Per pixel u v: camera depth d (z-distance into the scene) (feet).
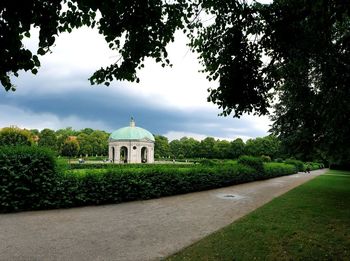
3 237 24.35
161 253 20.93
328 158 60.29
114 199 42.24
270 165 111.34
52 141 268.21
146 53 19.27
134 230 27.35
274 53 23.98
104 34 17.26
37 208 36.06
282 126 54.39
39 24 13.87
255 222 30.66
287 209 38.83
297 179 103.35
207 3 21.84
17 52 12.93
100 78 19.29
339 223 30.71
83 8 15.65
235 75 23.80
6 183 33.99
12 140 126.72
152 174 49.03
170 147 381.19
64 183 37.55
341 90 32.45
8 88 13.97
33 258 19.57
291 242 23.57
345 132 43.42
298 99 43.52
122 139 219.82
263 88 24.95
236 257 19.95
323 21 21.94
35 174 35.60
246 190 64.03
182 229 28.04
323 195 55.16
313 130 49.55
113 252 20.99
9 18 12.26
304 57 26.03
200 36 26.40
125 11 16.61
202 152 325.21
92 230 27.04
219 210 38.75
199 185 60.44
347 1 19.19
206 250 21.34
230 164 83.51
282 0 22.31
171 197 50.14
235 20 22.70
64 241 23.45
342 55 26.94
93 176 40.27
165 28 19.42
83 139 316.19
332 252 21.38
